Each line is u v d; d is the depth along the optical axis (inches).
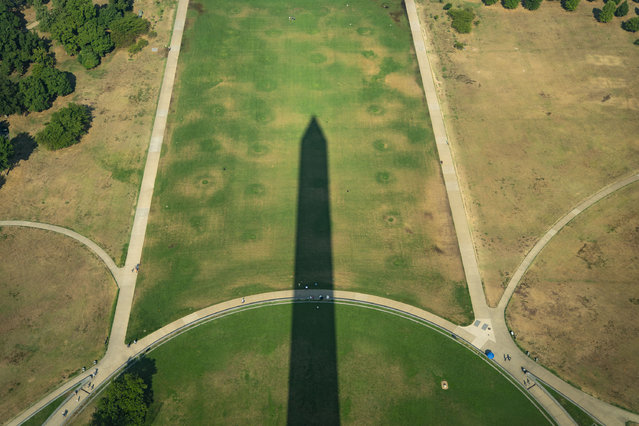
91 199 4097.0
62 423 3080.7
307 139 4512.8
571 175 4217.5
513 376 3257.9
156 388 3213.6
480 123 4589.1
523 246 3838.6
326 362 3324.3
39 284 3649.1
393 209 4065.0
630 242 3816.4
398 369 3294.8
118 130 4532.5
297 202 4114.2
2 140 4099.4
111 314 3523.6
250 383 3238.2
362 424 3085.6
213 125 4598.9
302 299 3604.8
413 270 3740.2
